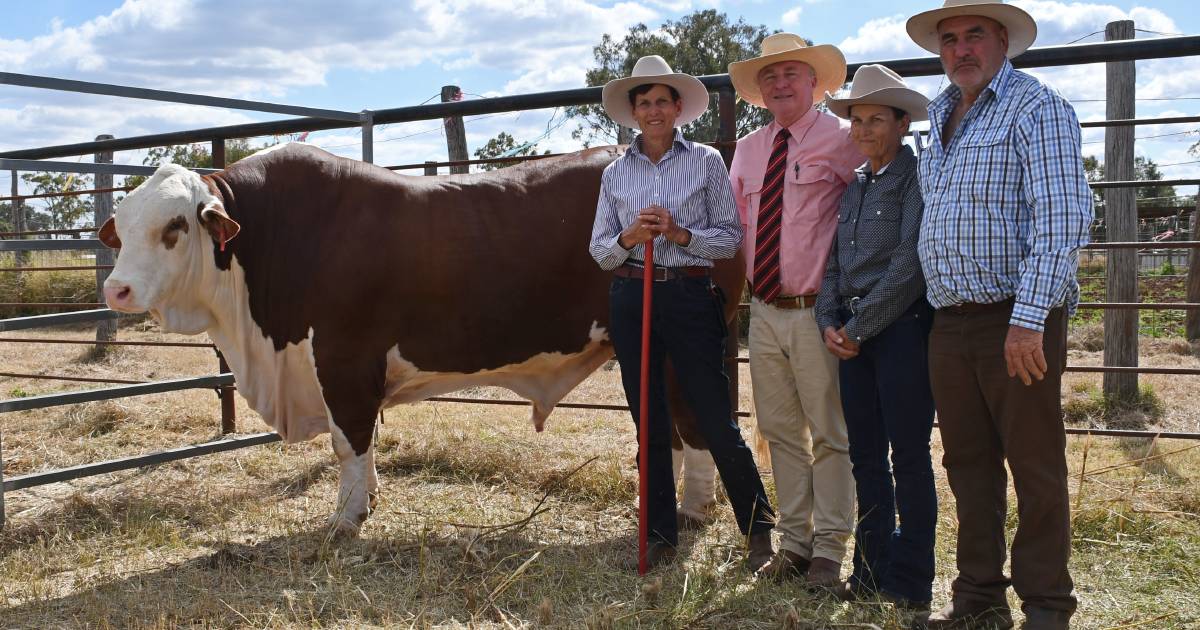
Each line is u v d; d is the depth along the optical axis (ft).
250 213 14.38
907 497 10.66
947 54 9.79
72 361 32.86
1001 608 10.20
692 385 12.09
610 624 10.47
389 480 17.62
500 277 14.46
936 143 9.92
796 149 11.71
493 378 15.53
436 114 18.44
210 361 32.48
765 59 11.89
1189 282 36.76
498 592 11.73
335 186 14.40
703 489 14.70
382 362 14.43
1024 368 8.93
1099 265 54.54
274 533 14.64
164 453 16.85
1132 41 14.58
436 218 14.38
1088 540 12.75
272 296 14.44
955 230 9.48
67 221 75.92
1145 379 27.14
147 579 12.70
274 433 18.75
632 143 12.35
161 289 13.79
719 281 14.10
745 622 10.83
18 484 14.88
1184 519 13.64
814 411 11.67
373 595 11.92
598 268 14.78
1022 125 9.16
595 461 17.83
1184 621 10.46
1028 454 9.52
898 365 10.51
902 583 10.79
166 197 13.65
